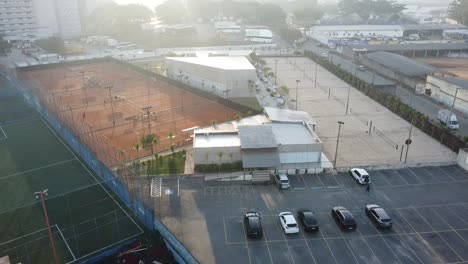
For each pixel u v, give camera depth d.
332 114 81.81
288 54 152.12
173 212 46.28
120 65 132.38
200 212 46.38
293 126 66.19
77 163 59.16
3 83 108.94
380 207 47.25
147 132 71.81
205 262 38.12
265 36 176.12
